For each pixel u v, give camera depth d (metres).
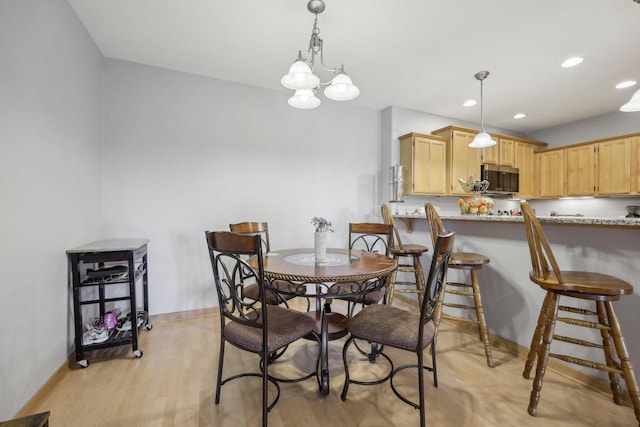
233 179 2.94
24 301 1.41
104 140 2.44
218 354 2.04
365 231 2.58
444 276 1.46
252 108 3.02
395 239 3.31
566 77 2.86
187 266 2.74
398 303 3.20
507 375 1.77
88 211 2.16
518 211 4.39
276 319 1.52
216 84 2.86
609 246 1.57
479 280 2.29
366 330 1.43
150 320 2.60
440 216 2.35
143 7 1.88
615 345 1.34
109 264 2.34
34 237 1.50
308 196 3.32
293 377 1.76
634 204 3.89
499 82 2.98
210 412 1.45
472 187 2.85
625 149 3.71
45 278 1.59
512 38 2.21
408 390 1.63
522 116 4.07
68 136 1.86
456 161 3.75
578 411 1.45
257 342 1.32
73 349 1.90
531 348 1.69
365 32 2.15
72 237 1.91
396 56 2.48
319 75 2.84
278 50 2.39
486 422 1.38
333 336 1.81
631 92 3.23
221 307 1.47
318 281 1.38
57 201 1.72
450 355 2.02
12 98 1.34
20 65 1.39
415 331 1.38
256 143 3.04
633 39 2.21
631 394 1.31
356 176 3.61
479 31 2.13
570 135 4.42
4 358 1.27
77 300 1.84
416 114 3.79
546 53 2.43
